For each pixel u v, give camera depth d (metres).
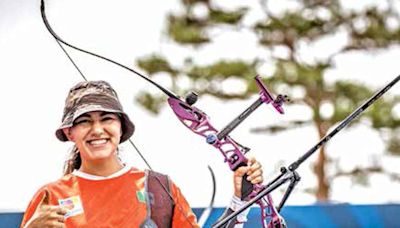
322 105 34.88
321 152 35.97
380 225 14.52
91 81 8.00
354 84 34.66
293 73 33.72
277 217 8.29
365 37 35.12
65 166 8.29
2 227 13.17
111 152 7.84
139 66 34.22
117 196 7.82
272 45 35.16
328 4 35.41
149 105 34.06
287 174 7.97
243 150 8.38
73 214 7.73
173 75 34.19
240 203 8.23
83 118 7.80
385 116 34.94
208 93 34.00
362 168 37.00
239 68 33.72
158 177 8.04
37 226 7.51
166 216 7.89
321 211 14.39
